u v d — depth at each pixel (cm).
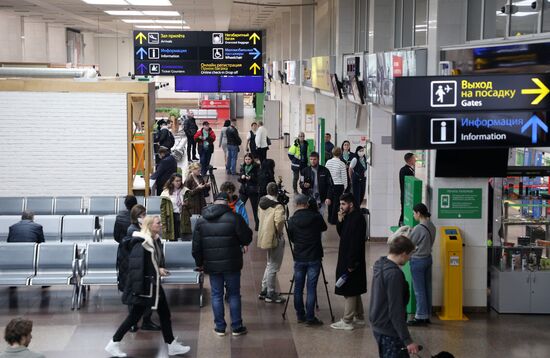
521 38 943
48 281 1076
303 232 1020
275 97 4509
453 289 1073
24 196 1546
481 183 1091
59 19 3781
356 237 984
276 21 4481
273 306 1120
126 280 904
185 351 910
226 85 2312
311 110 3002
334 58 2150
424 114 793
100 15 3388
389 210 1603
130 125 1551
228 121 2517
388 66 1322
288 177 2500
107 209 1453
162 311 902
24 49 4066
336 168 1653
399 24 1603
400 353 673
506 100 792
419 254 1041
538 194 1109
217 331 981
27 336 612
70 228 1295
